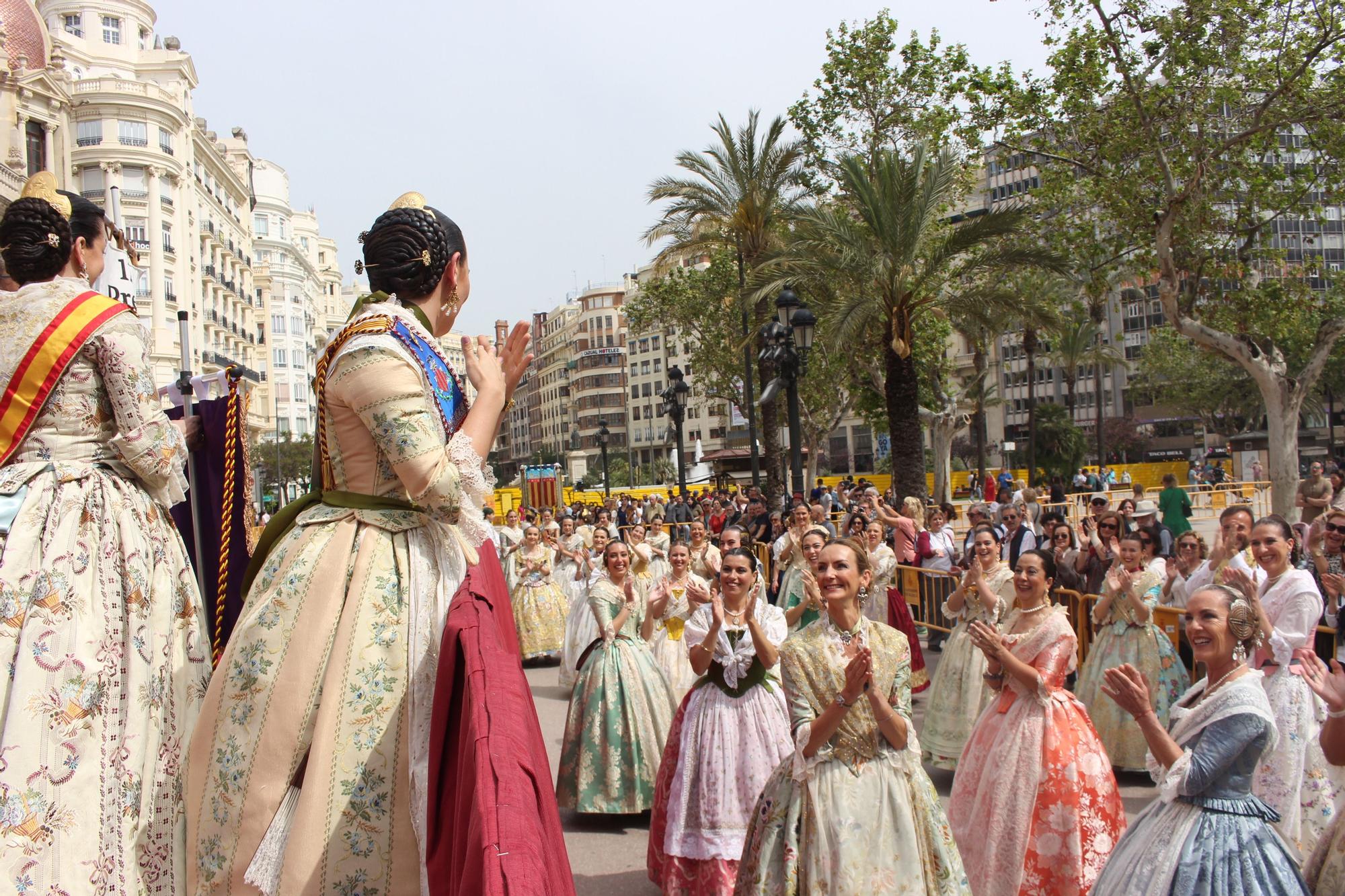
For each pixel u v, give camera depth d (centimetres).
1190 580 859
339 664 198
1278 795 518
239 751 197
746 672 552
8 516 217
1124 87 1844
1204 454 5262
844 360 3291
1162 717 744
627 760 702
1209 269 1998
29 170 2967
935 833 416
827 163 2781
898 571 1338
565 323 14275
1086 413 7262
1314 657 416
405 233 232
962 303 2064
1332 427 4869
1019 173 3500
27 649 208
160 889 217
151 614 231
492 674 167
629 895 579
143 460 236
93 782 209
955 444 7038
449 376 225
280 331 9269
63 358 229
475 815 140
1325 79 1823
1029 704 509
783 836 422
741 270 2680
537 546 1387
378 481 214
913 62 2723
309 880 185
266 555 224
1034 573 530
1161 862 369
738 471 4769
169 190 4878
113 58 5522
